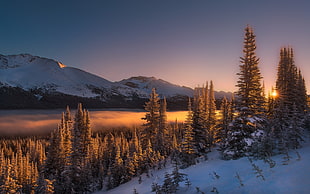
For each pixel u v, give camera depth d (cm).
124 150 4712
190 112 2970
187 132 2661
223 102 3759
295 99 2641
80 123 4809
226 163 1486
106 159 5338
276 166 1038
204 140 2998
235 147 1911
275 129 1755
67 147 3797
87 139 4797
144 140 4256
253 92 2106
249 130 1986
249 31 2150
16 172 3609
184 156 2506
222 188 948
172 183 1121
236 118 2062
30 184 3538
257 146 1488
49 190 2475
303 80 3148
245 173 1080
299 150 1303
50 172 3528
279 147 1404
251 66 2116
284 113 2028
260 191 796
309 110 2831
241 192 841
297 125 1495
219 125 3641
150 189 1550
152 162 3256
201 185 1096
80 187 3284
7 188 2847
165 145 4341
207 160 2017
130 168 3200
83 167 3534
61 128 3819
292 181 800
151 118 4238
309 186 714
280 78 2864
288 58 2870
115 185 3275
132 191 1872
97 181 3931
